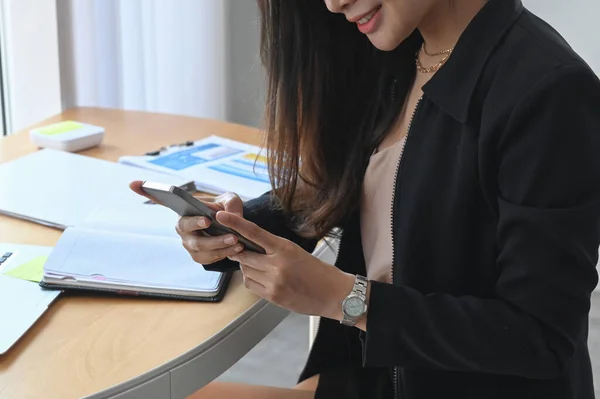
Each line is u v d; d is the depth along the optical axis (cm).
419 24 101
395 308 87
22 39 200
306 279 87
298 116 116
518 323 83
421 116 95
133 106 231
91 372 84
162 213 124
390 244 106
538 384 91
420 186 92
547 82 80
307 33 112
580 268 81
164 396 87
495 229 89
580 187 80
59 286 100
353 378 117
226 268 104
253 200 121
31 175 140
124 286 101
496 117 84
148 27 234
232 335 96
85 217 123
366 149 112
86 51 202
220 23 260
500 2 89
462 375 94
